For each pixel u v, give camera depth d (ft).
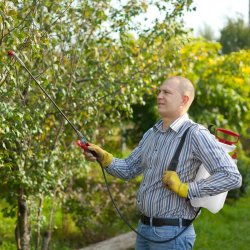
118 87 17.25
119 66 17.46
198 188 10.80
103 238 23.48
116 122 19.95
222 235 26.03
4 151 15.23
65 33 16.03
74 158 17.69
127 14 17.26
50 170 16.33
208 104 29.60
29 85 14.01
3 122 13.21
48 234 18.78
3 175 15.75
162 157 11.30
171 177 10.86
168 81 11.59
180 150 11.19
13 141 15.05
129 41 18.12
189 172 11.19
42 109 14.89
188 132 11.23
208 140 11.03
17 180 15.65
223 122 29.58
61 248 21.84
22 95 14.43
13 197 17.15
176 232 11.18
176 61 19.74
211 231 26.48
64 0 15.58
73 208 22.17
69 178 19.04
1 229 23.53
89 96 16.55
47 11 15.46
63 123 16.44
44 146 16.72
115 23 17.46
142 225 11.60
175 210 11.21
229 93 28.94
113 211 23.71
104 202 23.25
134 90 17.38
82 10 16.46
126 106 17.84
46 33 14.10
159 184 11.29
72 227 24.17
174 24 18.20
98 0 16.60
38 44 13.66
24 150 15.49
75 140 17.51
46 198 18.21
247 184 35.70
